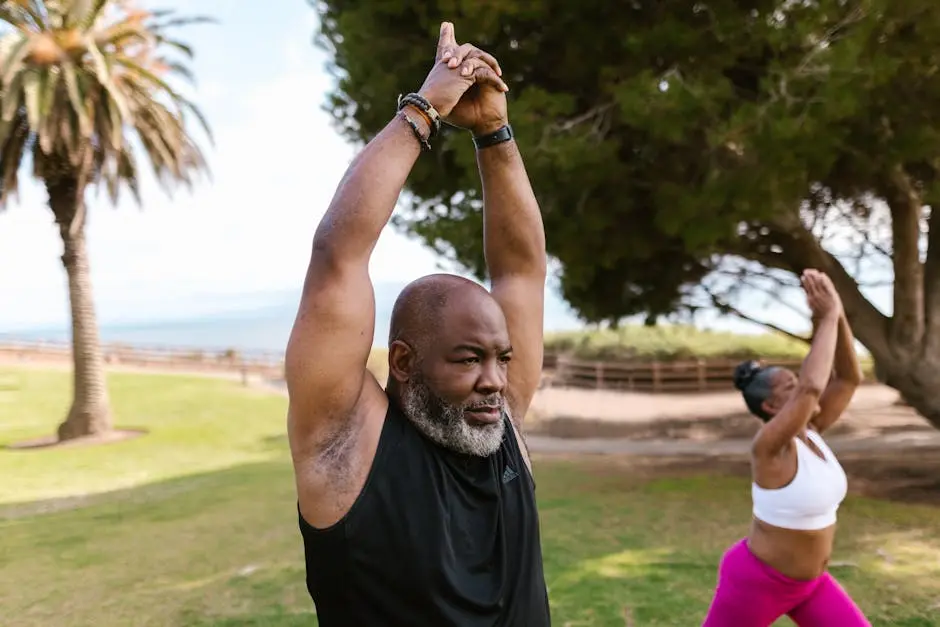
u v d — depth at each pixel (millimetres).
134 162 19281
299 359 1459
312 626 5656
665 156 8844
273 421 21250
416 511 1479
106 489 13359
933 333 9898
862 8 7359
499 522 1577
